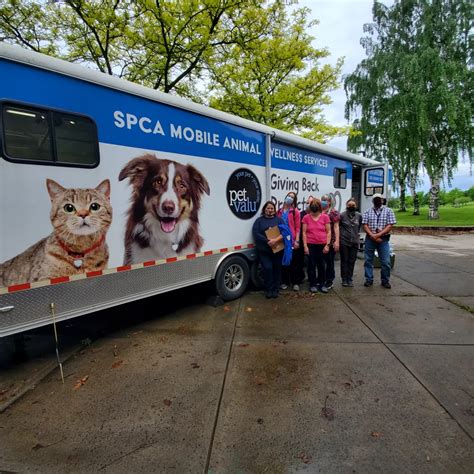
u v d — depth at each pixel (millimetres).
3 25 7422
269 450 1893
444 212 29031
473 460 1796
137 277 3291
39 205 2543
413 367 2809
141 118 3248
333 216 5387
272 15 9031
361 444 1925
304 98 10961
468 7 16812
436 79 16078
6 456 1881
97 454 1890
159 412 2254
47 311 2631
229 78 10641
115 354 3135
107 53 7914
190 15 7805
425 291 5168
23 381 2682
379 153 21203
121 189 3096
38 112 2518
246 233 4711
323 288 5113
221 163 4184
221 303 4535
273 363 2906
